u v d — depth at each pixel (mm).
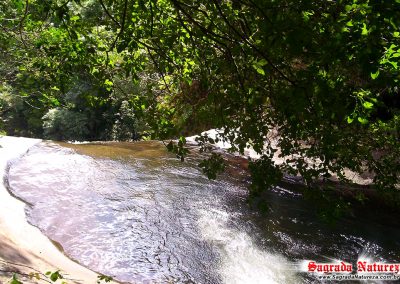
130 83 7297
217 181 8281
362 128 3947
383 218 6895
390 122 4379
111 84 3047
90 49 2688
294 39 1706
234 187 8031
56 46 2779
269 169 2834
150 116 2760
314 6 1827
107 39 3066
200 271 5168
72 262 5027
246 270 5262
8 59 5305
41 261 4402
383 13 1599
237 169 8883
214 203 7258
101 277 2627
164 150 10344
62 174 8086
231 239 6035
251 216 6852
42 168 8312
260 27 1829
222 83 2531
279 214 6973
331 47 1731
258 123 2766
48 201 6812
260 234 6262
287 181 8328
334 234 6379
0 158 8602
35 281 3398
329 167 2973
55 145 10195
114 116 21094
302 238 6203
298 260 5590
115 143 11172
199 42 2543
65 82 2980
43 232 5801
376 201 7281
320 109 2109
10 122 26203
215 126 2854
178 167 9016
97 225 6121
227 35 2301
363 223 6723
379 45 1690
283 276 5172
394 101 6055
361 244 6113
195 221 6527
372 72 1694
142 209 6793
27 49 3531
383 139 4016
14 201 6707
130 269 5051
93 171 8391
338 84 2076
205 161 2986
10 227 5445
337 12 1838
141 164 9125
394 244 6145
